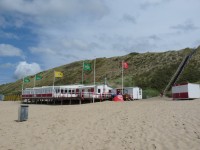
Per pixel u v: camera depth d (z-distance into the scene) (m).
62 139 11.86
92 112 22.56
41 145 10.96
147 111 19.14
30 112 28.67
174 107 20.48
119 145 9.78
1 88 168.00
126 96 48.31
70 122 17.25
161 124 12.76
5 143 11.87
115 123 14.91
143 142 9.73
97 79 113.44
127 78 97.56
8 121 20.92
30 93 60.81
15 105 49.28
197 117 13.47
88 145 10.31
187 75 84.44
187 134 10.01
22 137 13.14
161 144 9.08
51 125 16.59
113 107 26.52
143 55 130.62
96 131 13.13
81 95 45.94
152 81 87.75
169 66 100.69
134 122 14.45
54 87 50.66
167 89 78.62
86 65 52.72
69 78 128.38
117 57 140.38
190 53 109.50
